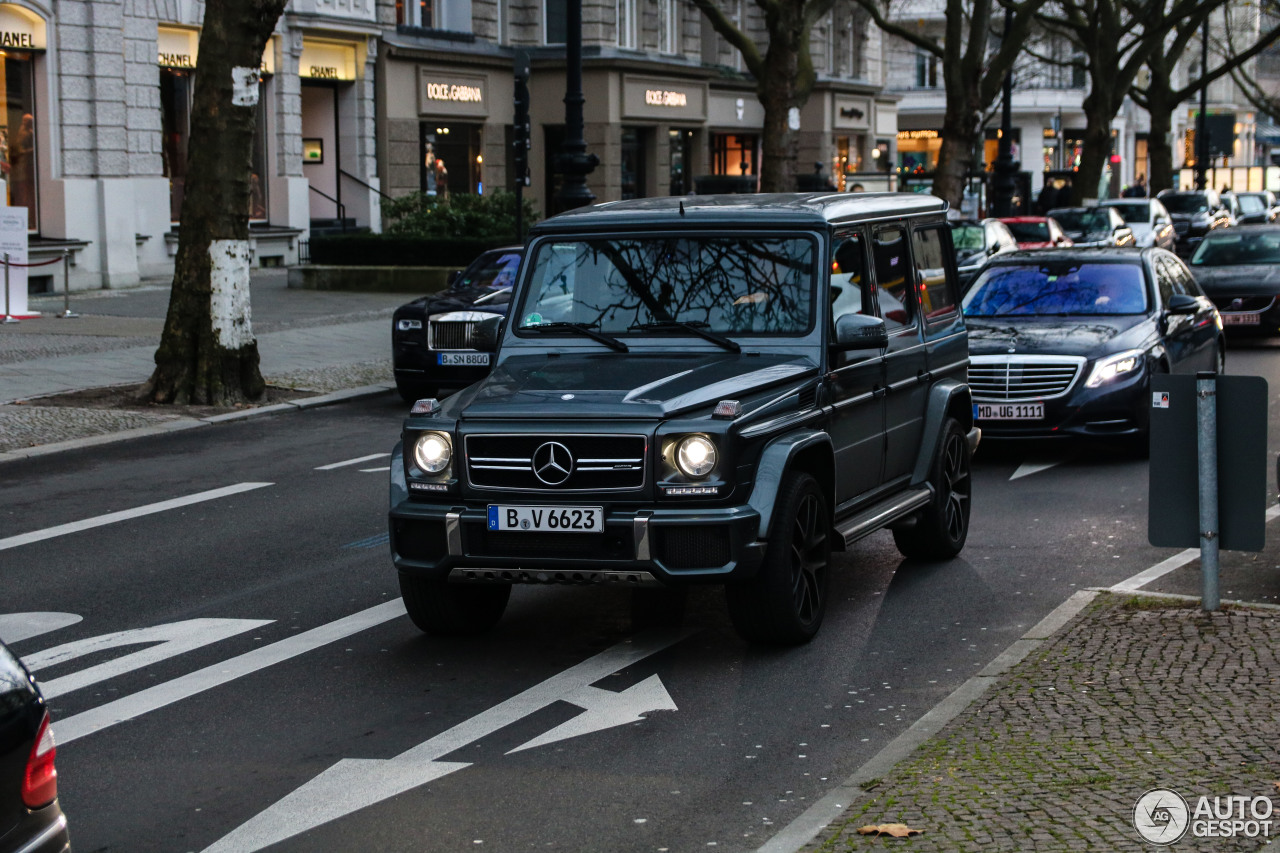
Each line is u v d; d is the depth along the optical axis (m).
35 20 27.55
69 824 4.98
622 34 42.91
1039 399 12.19
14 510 10.83
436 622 7.16
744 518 6.34
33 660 7.04
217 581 8.59
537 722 5.96
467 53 39.47
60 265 28.05
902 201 8.55
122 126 29.08
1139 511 10.27
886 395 7.95
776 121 26.84
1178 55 53.06
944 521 8.64
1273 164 100.69
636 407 6.38
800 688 6.35
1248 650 6.23
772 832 4.78
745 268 7.40
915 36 33.72
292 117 34.28
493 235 31.08
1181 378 6.93
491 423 6.52
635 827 4.84
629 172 43.69
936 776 4.91
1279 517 9.70
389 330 23.08
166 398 15.95
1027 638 6.67
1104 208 32.25
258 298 28.16
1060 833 4.36
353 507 10.80
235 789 5.27
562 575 6.43
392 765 5.48
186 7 31.31
